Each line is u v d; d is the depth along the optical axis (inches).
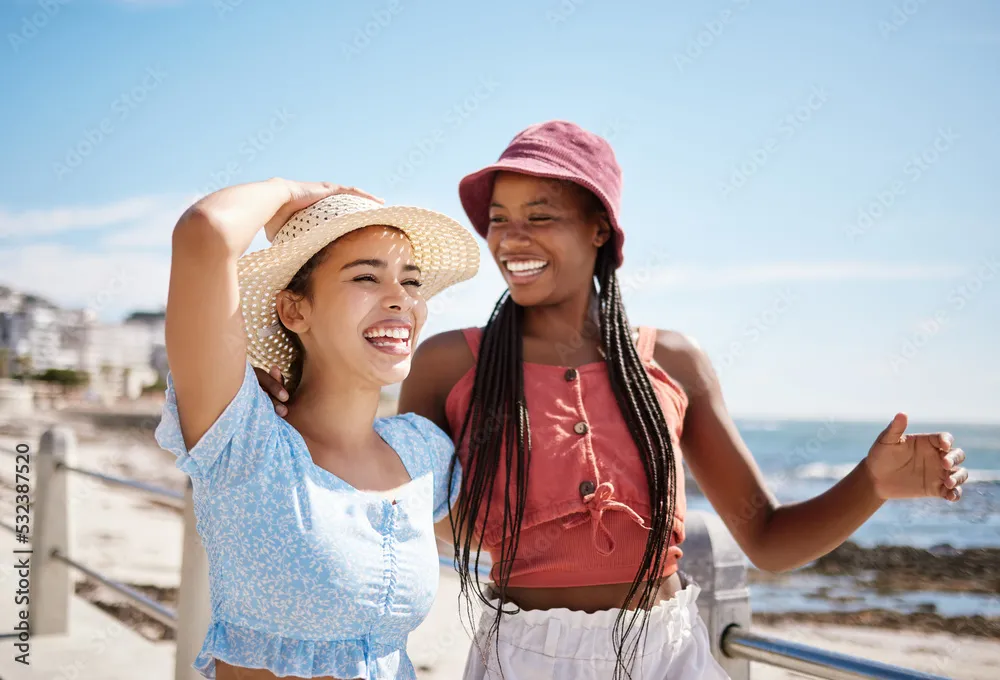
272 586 67.8
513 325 91.6
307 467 71.2
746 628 90.7
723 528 92.1
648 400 87.7
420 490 78.9
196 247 63.9
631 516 83.4
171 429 67.7
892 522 752.3
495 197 92.7
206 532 70.8
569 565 82.4
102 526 559.8
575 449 84.5
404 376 76.5
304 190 77.5
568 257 90.8
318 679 68.4
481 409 87.7
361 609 69.8
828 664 76.6
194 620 121.1
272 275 77.1
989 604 467.5
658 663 81.7
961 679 341.7
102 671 166.1
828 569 570.3
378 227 76.7
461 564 85.7
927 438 78.2
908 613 453.7
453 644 245.1
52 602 190.2
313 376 77.9
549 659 80.5
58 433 195.0
